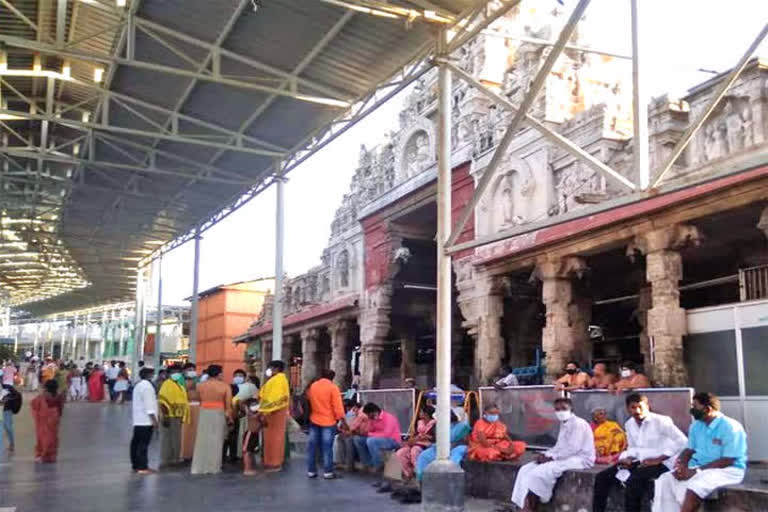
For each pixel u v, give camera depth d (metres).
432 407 12.32
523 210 16.75
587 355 15.48
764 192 11.22
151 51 14.85
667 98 13.80
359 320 24.22
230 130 17.84
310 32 13.25
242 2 12.28
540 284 17.89
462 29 10.49
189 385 16.30
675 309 12.20
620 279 17.61
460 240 18.86
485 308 17.48
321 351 28.98
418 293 24.25
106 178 21.67
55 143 20.56
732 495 7.20
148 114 17.59
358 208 24.94
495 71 19.23
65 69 16.34
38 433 14.27
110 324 70.56
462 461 10.58
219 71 14.46
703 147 13.24
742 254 15.06
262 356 35.25
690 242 12.48
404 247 23.08
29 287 44.38
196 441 12.72
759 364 10.05
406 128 22.08
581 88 17.00
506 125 17.52
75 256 32.53
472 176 18.78
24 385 40.50
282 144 18.28
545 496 8.89
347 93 15.34
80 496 10.27
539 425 11.00
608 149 14.77
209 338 47.84
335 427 12.34
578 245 14.59
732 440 7.26
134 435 12.90
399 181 22.17
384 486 10.80
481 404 12.12
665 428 8.17
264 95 15.80
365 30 12.86
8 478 12.03
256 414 12.98
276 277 18.56
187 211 24.44
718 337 10.81
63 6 12.48
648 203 12.73
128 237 28.50
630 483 8.07
